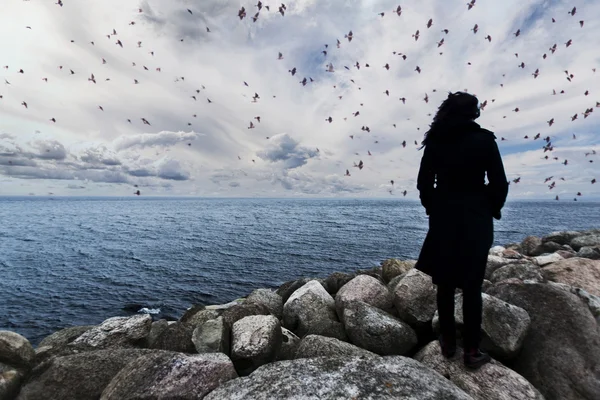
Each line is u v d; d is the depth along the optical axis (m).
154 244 41.75
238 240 43.44
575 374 2.96
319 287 6.23
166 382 2.83
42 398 3.18
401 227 60.31
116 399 2.79
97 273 26.38
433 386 2.47
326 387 2.46
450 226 2.85
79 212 140.50
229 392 2.54
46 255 34.97
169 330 4.30
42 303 19.17
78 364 3.45
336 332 4.53
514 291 4.09
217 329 4.16
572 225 58.84
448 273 2.87
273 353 4.02
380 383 2.49
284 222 76.00
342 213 122.06
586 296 3.81
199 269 26.64
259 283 22.52
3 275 26.14
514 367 3.36
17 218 99.31
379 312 4.48
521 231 47.19
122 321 4.86
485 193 2.88
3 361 3.38
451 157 2.88
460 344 3.49
